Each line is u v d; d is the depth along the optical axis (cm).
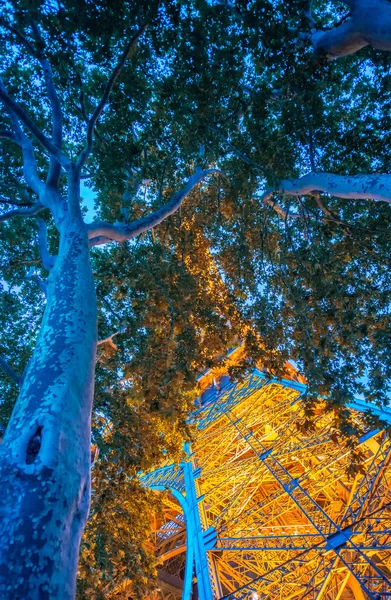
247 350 1578
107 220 1784
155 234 1808
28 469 464
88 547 1402
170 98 1419
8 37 1131
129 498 1625
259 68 1344
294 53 1261
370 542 1845
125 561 1472
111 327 1861
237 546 2247
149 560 1534
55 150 996
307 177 1263
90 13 1084
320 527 2100
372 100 1650
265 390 4075
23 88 1659
